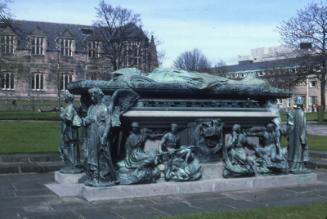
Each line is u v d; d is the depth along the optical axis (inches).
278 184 470.3
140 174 416.2
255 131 497.4
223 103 484.7
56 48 3941.9
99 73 3479.3
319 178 527.5
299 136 495.2
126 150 432.1
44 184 471.8
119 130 441.4
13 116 1754.4
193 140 463.8
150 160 422.9
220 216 332.5
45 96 3831.2
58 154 635.5
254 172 468.8
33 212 355.6
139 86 438.3
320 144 923.4
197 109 465.7
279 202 398.0
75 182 462.6
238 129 472.4
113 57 2792.8
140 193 409.7
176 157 440.5
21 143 765.9
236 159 463.5
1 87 3427.7
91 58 3826.3
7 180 498.3
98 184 400.5
